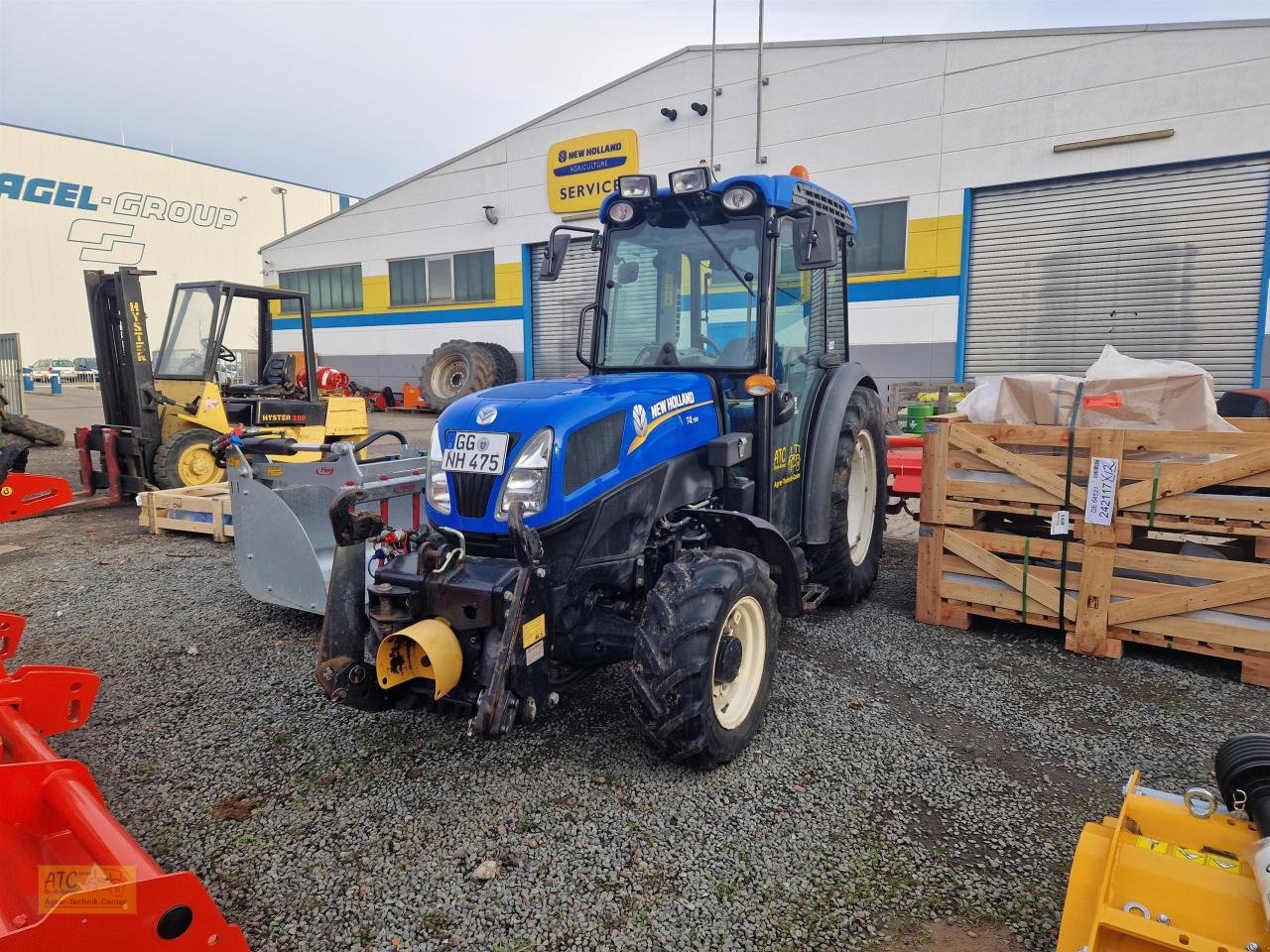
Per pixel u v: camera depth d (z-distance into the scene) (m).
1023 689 3.68
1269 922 1.55
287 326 20.66
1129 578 3.97
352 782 2.91
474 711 2.71
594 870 2.41
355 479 4.64
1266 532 3.56
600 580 3.02
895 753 3.10
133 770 3.01
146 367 7.72
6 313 34.78
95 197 36.62
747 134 13.29
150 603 4.96
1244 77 9.83
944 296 11.99
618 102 14.59
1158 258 10.67
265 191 42.81
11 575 5.59
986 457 4.24
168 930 1.52
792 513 4.25
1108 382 3.97
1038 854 2.49
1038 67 10.99
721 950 2.10
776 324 3.87
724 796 2.79
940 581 4.50
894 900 2.28
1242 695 3.60
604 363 4.09
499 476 2.88
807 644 4.26
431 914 2.23
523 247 16.39
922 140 11.88
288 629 4.48
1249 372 10.29
